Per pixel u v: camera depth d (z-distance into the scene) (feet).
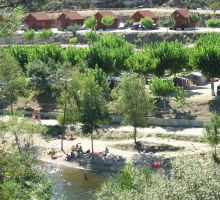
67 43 465.88
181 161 87.30
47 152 225.97
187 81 293.84
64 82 234.58
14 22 70.85
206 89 290.56
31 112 285.64
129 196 97.04
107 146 230.07
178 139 225.35
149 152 217.77
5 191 69.77
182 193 76.89
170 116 251.19
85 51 317.01
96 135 245.04
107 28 495.41
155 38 438.81
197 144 217.15
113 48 338.13
